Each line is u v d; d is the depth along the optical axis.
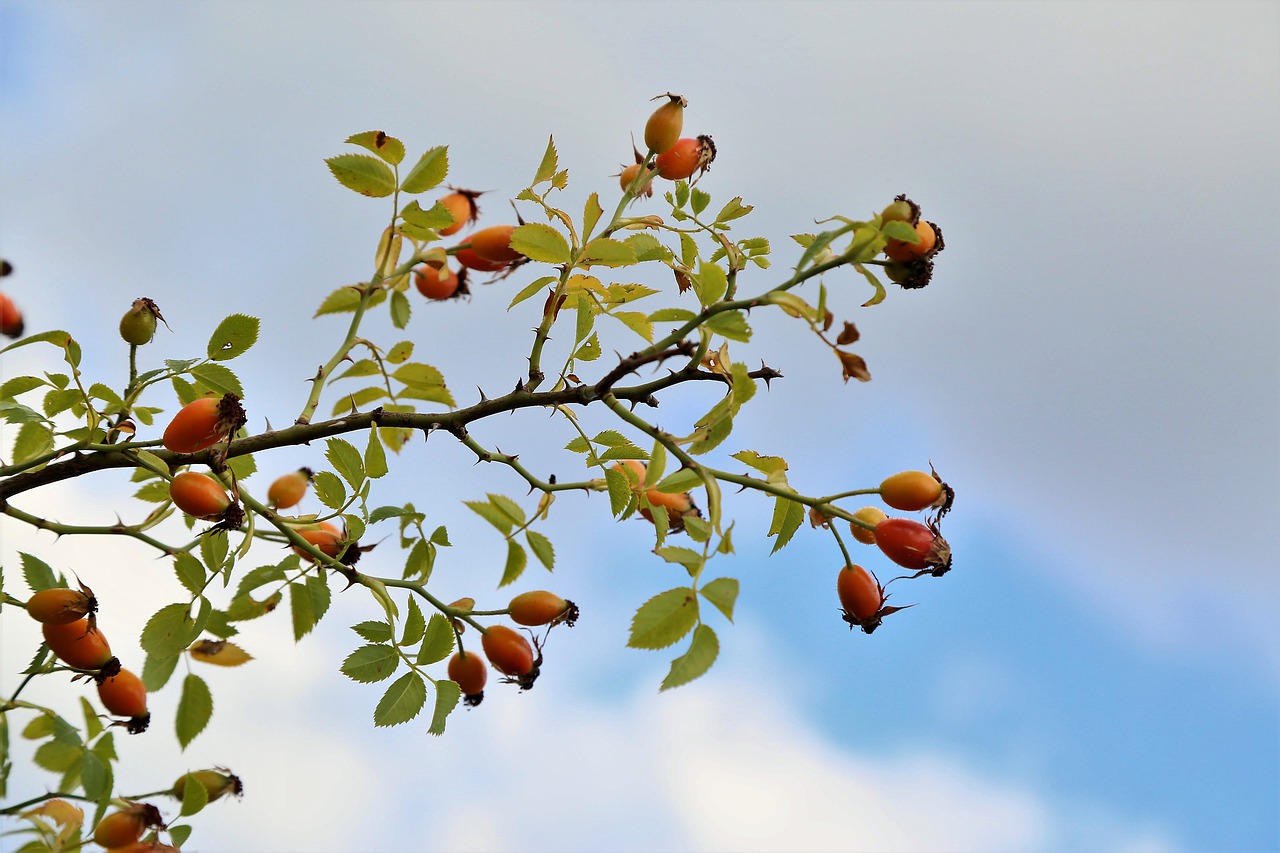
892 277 2.83
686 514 3.44
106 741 3.02
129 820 2.83
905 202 2.79
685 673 2.47
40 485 3.00
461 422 3.20
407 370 3.47
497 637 3.34
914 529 2.98
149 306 3.22
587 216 3.25
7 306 3.28
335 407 3.66
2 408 3.05
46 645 3.00
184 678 3.17
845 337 2.70
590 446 3.38
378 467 3.31
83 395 3.13
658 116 3.41
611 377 2.96
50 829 2.73
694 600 2.54
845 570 3.12
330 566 3.29
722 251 3.42
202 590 3.12
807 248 2.76
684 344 2.90
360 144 3.16
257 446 3.12
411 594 3.33
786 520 3.23
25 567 3.04
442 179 3.24
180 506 3.03
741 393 2.87
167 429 3.00
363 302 3.29
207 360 3.26
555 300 3.25
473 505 3.30
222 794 3.09
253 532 3.18
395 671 3.26
